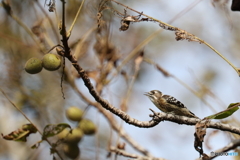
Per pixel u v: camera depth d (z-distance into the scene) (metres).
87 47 12.63
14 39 12.09
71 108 9.82
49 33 12.87
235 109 8.05
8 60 13.04
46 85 13.40
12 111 13.25
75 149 9.30
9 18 12.73
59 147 10.89
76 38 13.09
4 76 13.04
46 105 13.40
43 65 7.50
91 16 11.41
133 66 13.15
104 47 12.25
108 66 12.20
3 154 13.57
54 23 12.98
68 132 9.28
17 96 13.20
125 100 12.06
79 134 9.32
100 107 12.06
